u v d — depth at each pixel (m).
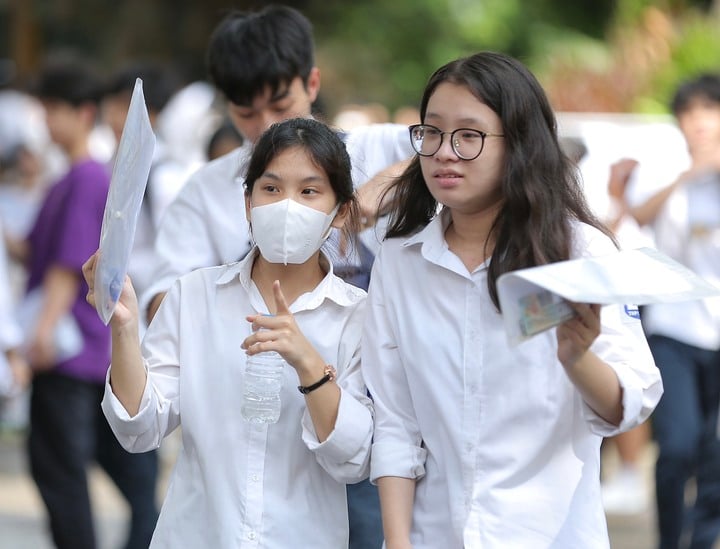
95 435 19.00
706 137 20.25
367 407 10.82
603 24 56.69
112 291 9.96
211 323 10.95
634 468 25.19
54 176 33.53
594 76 39.50
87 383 18.56
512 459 10.21
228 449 10.72
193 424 10.81
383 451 10.54
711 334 19.61
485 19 56.06
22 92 38.09
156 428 10.76
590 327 9.42
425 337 10.50
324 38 58.16
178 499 10.92
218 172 14.58
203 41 59.53
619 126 23.50
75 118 19.16
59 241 18.64
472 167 10.27
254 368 10.46
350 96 54.66
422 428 10.58
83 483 18.50
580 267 9.32
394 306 10.76
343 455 10.46
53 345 18.31
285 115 14.13
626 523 24.77
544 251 10.18
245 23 14.09
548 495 10.23
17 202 32.31
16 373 19.52
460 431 10.30
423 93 10.67
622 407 9.96
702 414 19.89
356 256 12.29
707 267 20.23
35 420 18.58
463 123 10.27
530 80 10.46
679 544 19.48
